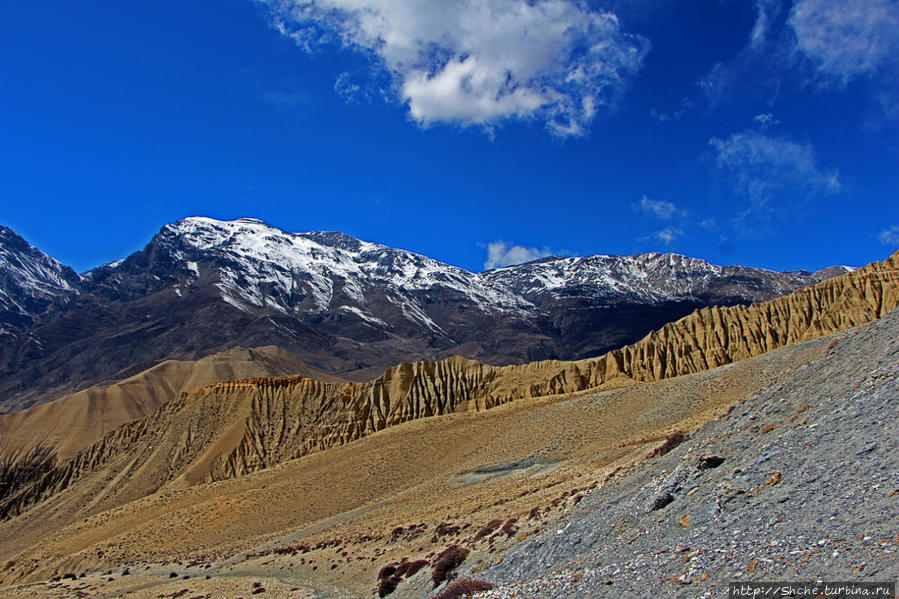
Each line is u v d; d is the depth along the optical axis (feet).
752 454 85.46
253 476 433.07
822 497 64.18
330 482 361.51
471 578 110.32
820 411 84.79
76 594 245.65
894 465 61.93
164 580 260.83
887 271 397.19
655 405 303.89
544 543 107.14
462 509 201.46
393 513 262.06
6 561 417.28
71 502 533.96
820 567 51.21
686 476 90.94
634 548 78.89
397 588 144.97
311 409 556.92
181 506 406.41
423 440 381.40
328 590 171.73
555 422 334.44
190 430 561.02
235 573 240.32
